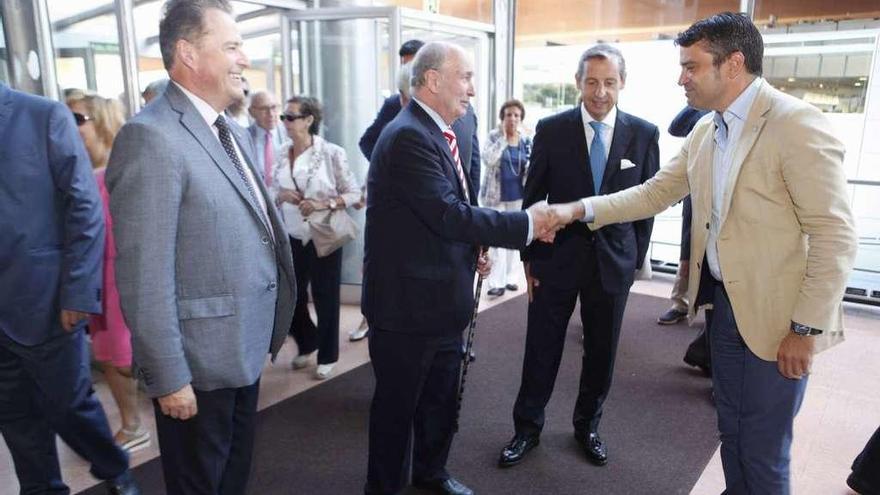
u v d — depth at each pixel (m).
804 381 1.43
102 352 2.21
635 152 1.98
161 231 1.14
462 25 4.63
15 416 1.72
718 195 1.45
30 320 1.61
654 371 3.04
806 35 4.12
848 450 2.31
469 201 1.80
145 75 3.25
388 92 3.84
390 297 1.63
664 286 4.57
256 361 1.35
